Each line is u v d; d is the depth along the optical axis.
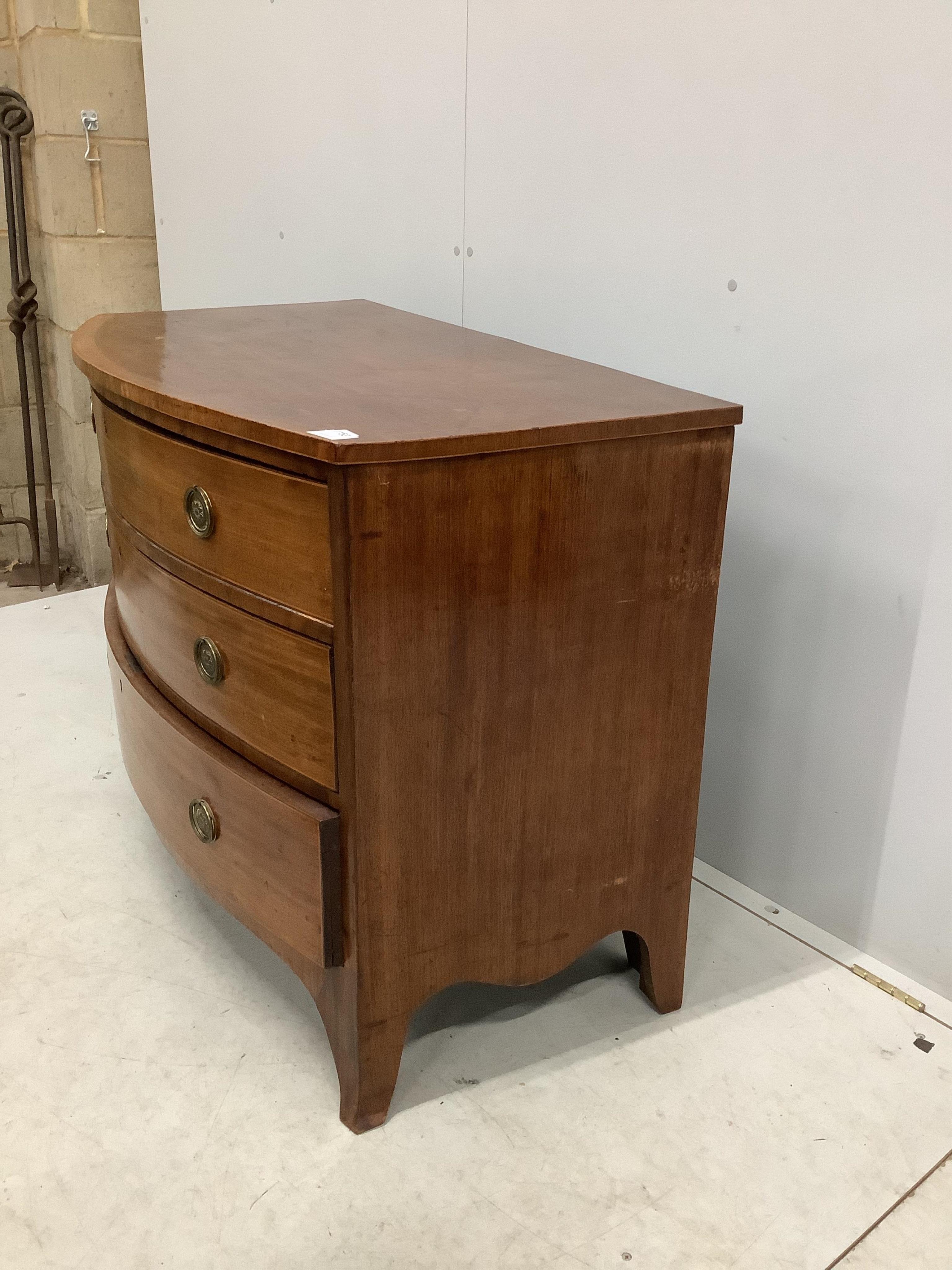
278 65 2.02
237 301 2.34
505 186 1.59
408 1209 1.00
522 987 1.30
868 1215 1.00
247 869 1.11
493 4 1.52
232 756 1.11
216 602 1.06
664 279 1.39
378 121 1.80
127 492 1.21
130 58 2.54
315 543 0.91
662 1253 0.96
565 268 1.53
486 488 0.92
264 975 1.31
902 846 1.29
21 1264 0.94
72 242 2.60
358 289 1.96
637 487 1.01
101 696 2.02
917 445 1.17
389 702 0.94
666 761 1.15
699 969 1.34
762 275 1.27
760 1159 1.06
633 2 1.33
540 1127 1.10
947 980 1.28
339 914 1.02
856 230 1.17
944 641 1.20
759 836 1.47
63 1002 1.25
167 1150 1.06
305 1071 1.17
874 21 1.10
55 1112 1.10
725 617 1.44
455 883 1.05
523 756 1.04
